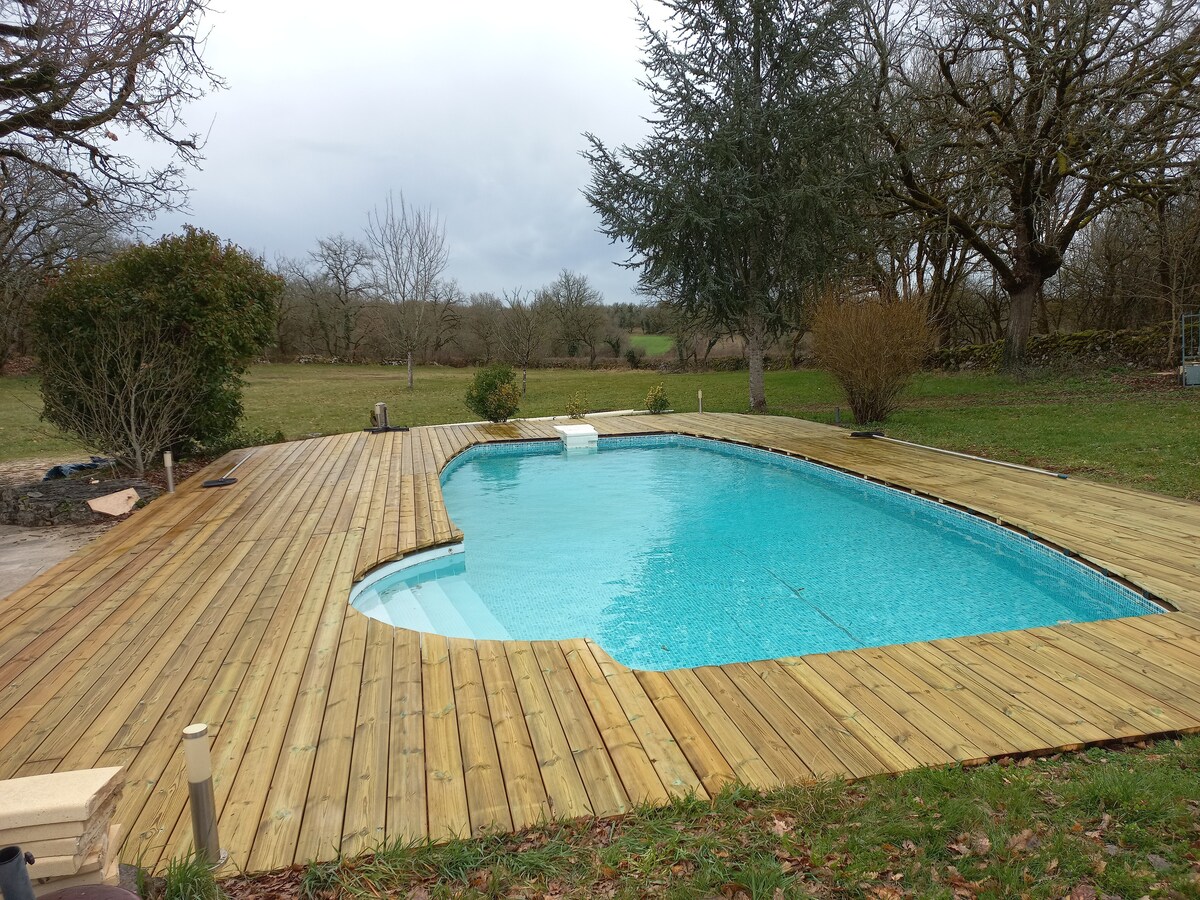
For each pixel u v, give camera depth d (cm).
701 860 223
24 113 759
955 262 2381
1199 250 1770
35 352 890
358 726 316
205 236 997
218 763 288
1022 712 321
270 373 3209
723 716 322
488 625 520
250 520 701
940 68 1670
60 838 180
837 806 250
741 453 1190
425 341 3700
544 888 215
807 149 1412
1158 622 422
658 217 1438
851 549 682
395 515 717
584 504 898
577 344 3822
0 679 367
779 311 1584
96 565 560
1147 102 1547
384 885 218
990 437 1096
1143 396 1436
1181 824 229
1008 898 200
